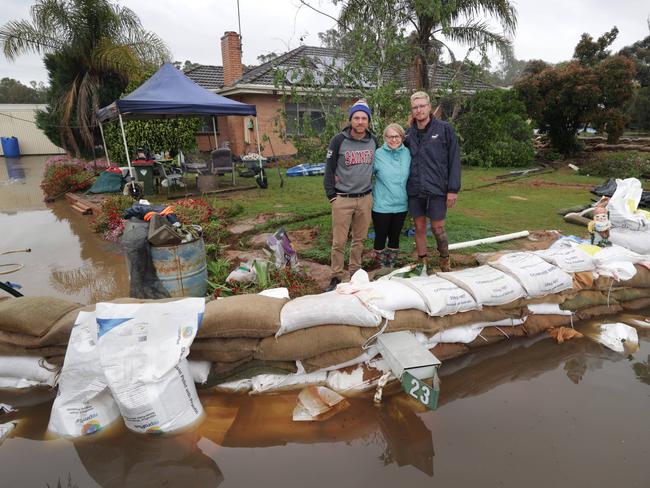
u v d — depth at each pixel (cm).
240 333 248
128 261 328
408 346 248
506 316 302
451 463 198
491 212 703
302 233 581
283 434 221
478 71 572
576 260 331
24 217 791
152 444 216
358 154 351
